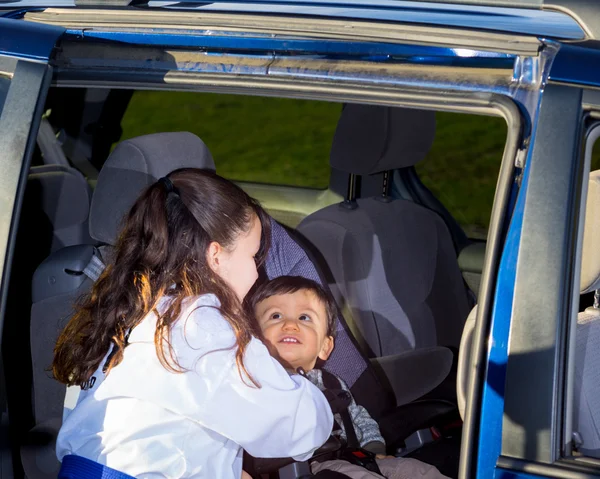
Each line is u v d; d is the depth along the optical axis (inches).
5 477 79.0
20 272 100.3
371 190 143.3
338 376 106.1
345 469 90.7
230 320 72.2
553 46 65.0
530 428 60.3
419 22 73.2
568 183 61.4
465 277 135.6
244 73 73.2
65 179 110.3
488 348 61.9
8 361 93.8
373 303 119.0
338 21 72.5
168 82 74.9
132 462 70.0
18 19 82.0
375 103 69.1
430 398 119.4
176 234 72.3
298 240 104.4
